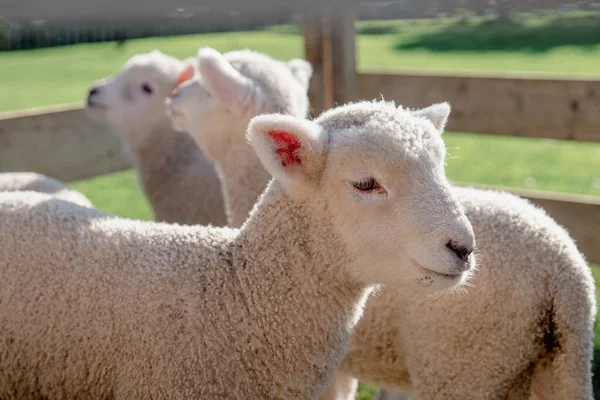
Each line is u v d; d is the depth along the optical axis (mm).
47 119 5867
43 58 24656
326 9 6172
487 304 3229
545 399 3395
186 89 4473
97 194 10219
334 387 3918
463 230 2666
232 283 2918
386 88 6293
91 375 2918
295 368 2904
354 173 2723
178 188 5758
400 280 2762
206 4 4879
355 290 2922
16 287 2996
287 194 2895
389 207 2715
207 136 4316
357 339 3564
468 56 20328
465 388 3309
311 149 2752
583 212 5348
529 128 5754
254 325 2871
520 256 3252
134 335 2840
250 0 5164
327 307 2898
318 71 6422
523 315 3219
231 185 4320
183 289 2887
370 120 2807
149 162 5895
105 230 3100
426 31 26734
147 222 3234
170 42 23703
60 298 2934
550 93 5617
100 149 6270
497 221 3340
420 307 3316
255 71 4281
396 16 5918
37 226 3107
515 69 17234
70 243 3041
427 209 2674
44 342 2953
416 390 3434
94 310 2900
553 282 3229
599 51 19594
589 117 5508
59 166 6004
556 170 11508
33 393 3033
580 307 3240
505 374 3275
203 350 2807
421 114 3076
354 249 2783
